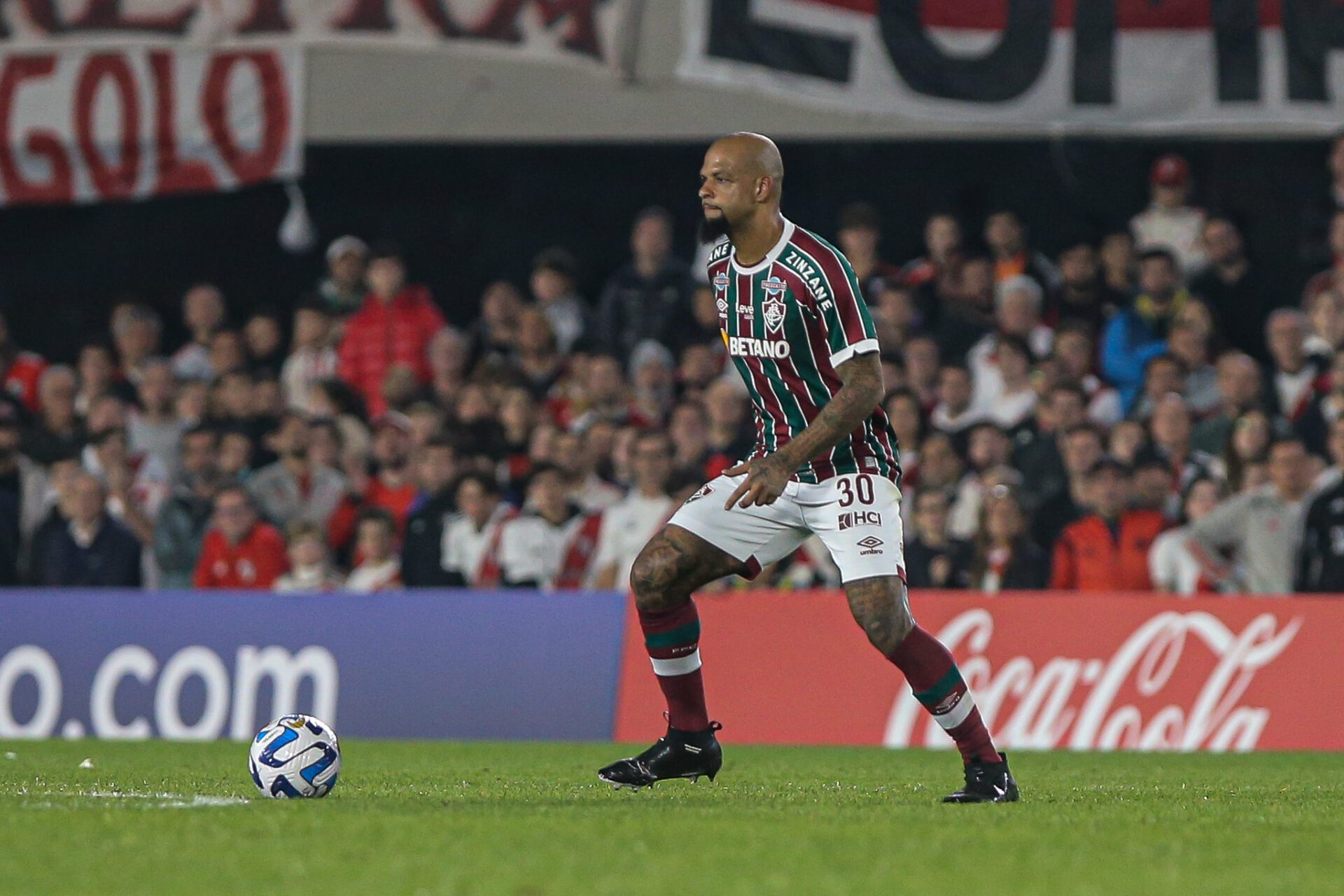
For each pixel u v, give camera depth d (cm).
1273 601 3522
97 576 4366
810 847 1470
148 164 5044
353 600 3894
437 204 6097
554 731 3753
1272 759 3145
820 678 3666
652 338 4859
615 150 6003
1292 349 4334
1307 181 5247
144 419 4784
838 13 4619
